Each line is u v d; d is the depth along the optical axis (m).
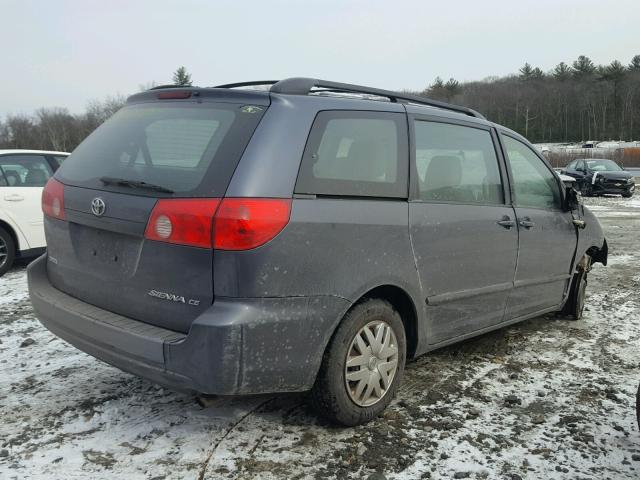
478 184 4.00
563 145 95.31
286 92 3.03
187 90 3.20
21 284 6.72
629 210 18.09
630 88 104.94
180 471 2.83
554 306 4.96
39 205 7.52
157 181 2.88
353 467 2.88
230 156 2.76
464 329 3.92
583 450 3.11
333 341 3.02
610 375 4.11
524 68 122.19
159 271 2.82
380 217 3.18
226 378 2.63
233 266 2.63
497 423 3.37
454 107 4.13
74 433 3.17
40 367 4.09
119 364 2.90
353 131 3.18
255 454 2.98
